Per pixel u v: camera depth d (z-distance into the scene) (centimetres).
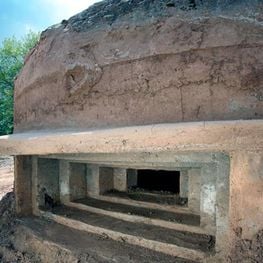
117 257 215
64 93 251
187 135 161
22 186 323
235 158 172
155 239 220
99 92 226
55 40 273
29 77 309
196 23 191
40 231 278
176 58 193
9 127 1508
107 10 241
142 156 230
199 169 241
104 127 219
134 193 312
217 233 189
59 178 330
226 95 179
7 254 277
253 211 167
